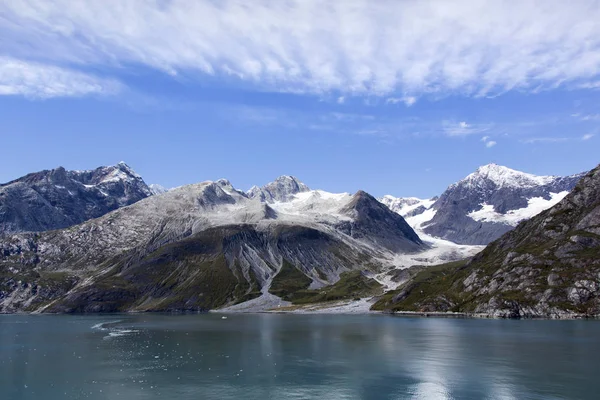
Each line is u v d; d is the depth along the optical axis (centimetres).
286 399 7994
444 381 9106
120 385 8888
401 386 8800
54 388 8700
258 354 12362
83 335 17525
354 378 9425
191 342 14962
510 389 8462
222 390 8525
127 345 14325
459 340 14512
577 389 8394
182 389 8588
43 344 14700
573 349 12381
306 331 18288
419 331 17362
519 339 14325
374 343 14225
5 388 8706
